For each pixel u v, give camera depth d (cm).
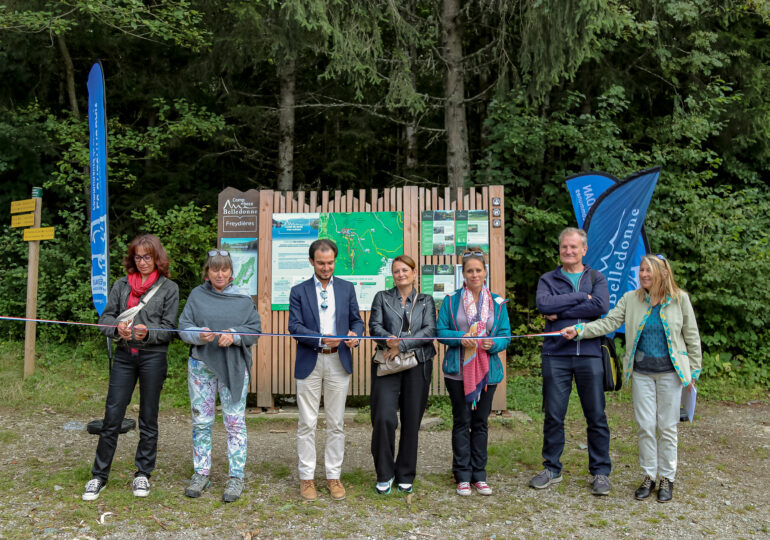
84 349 867
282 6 786
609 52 994
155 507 383
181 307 927
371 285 657
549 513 393
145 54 1170
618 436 577
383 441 412
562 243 446
